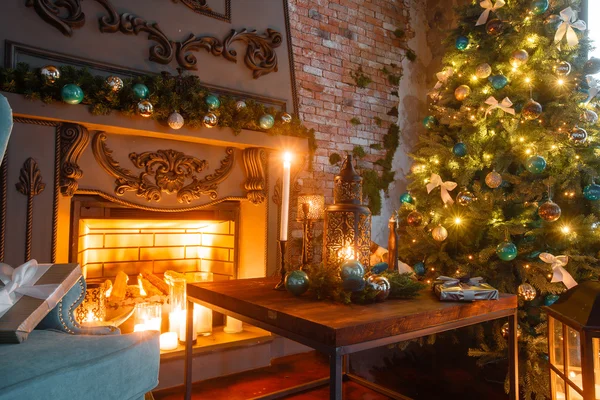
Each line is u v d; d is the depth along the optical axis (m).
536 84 2.41
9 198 1.84
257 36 2.64
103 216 2.21
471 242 2.50
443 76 2.86
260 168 2.60
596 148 2.24
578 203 2.28
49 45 1.96
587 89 2.36
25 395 0.77
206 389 2.15
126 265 2.57
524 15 2.48
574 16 2.27
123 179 2.17
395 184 3.85
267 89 2.70
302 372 2.43
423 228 2.72
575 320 1.39
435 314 1.27
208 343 2.36
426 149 2.76
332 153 3.40
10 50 1.85
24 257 1.88
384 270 1.65
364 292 1.36
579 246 2.21
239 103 2.41
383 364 2.61
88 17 2.08
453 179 2.74
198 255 2.86
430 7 4.15
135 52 2.21
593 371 1.31
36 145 1.91
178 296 2.34
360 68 3.62
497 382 2.33
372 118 3.68
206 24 2.47
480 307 1.41
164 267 2.72
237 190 2.58
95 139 2.09
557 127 2.24
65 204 2.02
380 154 3.73
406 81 3.96
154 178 2.28
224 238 2.72
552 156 2.26
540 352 2.20
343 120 3.49
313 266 1.63
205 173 2.45
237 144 2.47
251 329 2.65
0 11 1.85
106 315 2.16
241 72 2.59
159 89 2.14
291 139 2.67
